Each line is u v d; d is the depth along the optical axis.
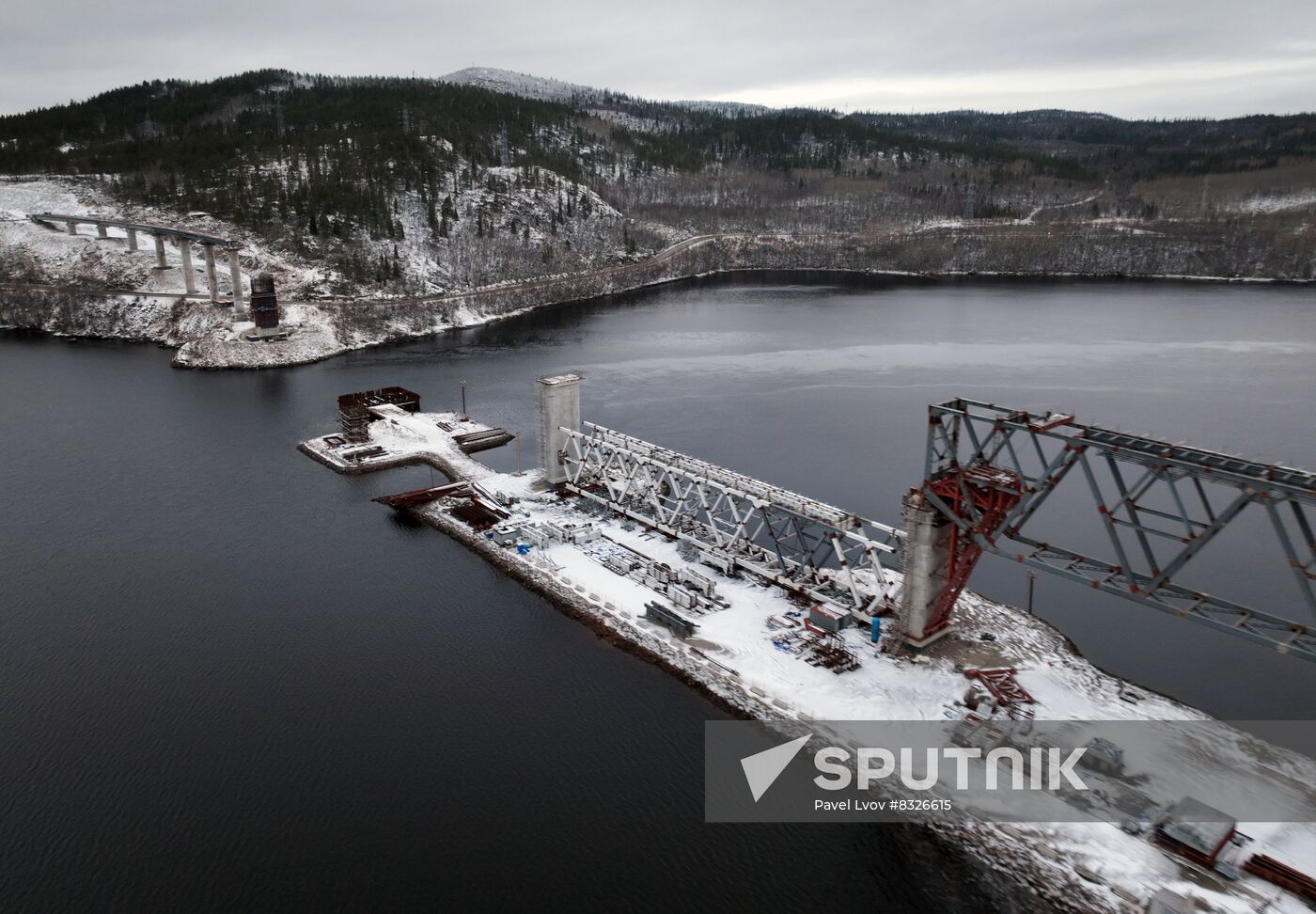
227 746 47.78
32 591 65.81
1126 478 91.12
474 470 89.31
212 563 70.06
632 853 40.00
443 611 61.56
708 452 97.06
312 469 92.06
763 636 56.09
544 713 50.00
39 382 132.50
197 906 37.47
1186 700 51.78
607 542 70.56
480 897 37.81
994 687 49.72
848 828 40.84
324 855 40.16
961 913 36.28
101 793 44.22
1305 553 72.75
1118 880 36.88
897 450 97.69
